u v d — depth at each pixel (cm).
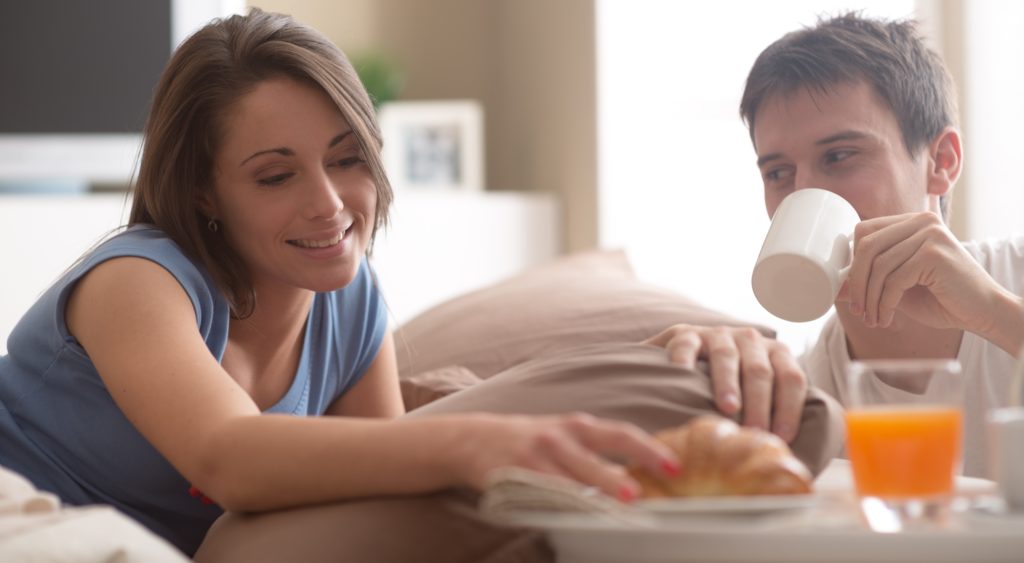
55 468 133
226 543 106
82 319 127
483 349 200
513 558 100
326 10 443
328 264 137
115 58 390
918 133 171
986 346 165
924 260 138
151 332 120
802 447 103
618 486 83
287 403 154
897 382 86
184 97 136
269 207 135
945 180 177
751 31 381
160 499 135
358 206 139
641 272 382
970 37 299
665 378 108
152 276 126
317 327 159
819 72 167
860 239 139
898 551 73
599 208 384
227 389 113
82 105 389
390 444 97
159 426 112
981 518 78
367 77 424
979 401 164
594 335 196
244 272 142
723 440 85
